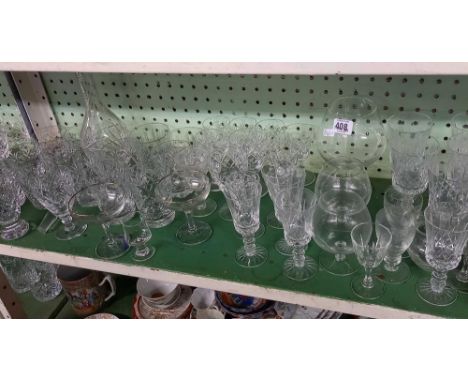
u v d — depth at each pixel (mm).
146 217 925
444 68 562
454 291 731
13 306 1218
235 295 1122
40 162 962
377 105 905
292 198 786
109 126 1054
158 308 1181
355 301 732
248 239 836
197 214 968
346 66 595
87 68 700
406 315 712
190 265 840
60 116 1198
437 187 775
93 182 948
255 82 962
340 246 785
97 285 1227
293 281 779
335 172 887
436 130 900
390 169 988
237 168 938
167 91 1047
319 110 958
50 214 1023
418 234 785
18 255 965
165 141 1009
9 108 1215
